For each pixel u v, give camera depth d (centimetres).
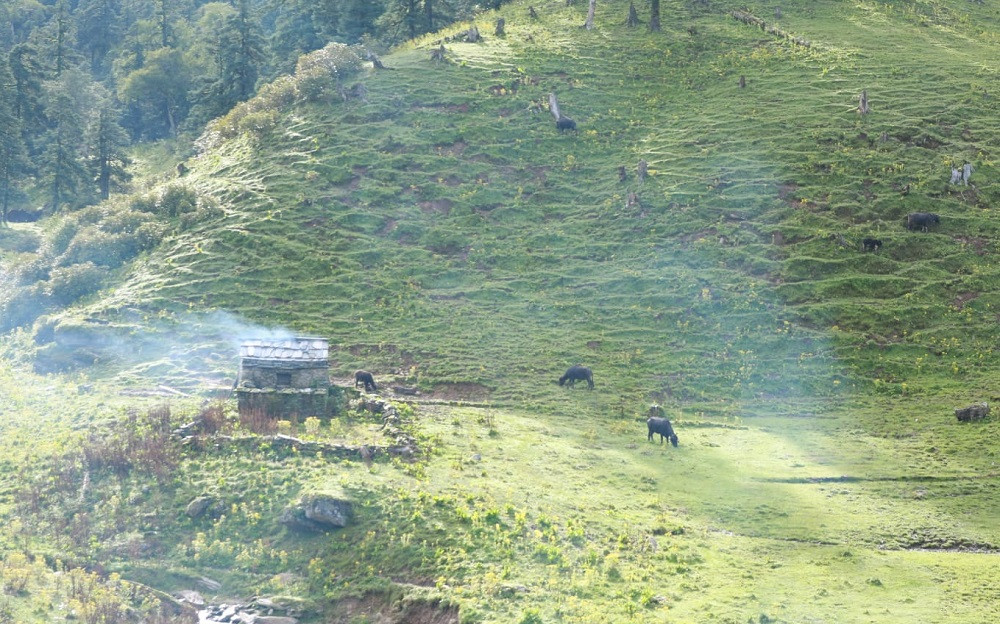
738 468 4600
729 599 3216
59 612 3353
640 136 8344
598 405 5584
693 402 5688
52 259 7456
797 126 8119
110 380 5856
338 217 7481
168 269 7062
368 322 6525
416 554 3669
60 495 4219
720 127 8244
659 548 3634
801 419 5450
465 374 5919
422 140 8250
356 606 3525
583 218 7475
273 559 3822
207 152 9150
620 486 4331
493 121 8494
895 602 3180
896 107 8300
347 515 3909
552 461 4578
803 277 6681
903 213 7150
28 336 6475
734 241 7006
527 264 7094
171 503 4134
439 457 4488
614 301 6669
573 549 3625
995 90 8525
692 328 6359
